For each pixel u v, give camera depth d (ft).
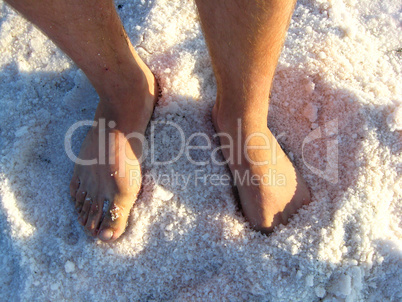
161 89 1.84
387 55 1.86
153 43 1.92
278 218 1.57
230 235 1.58
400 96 1.69
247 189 1.57
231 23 1.15
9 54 2.06
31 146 1.85
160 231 1.64
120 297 1.61
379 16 1.95
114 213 1.62
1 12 2.16
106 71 1.45
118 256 1.62
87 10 1.20
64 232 1.71
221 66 1.34
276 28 1.16
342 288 1.44
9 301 1.63
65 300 1.60
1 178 1.75
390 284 1.50
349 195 1.57
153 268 1.62
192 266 1.62
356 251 1.50
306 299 1.48
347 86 1.72
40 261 1.65
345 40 1.85
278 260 1.51
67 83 2.00
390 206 1.61
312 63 1.79
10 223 1.68
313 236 1.50
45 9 1.17
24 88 1.96
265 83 1.37
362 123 1.65
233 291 1.54
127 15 2.08
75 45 1.31
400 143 1.63
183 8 2.00
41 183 1.79
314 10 1.94
